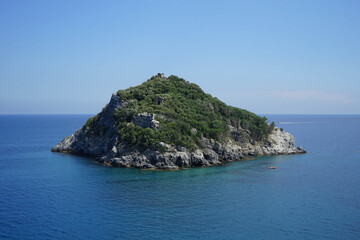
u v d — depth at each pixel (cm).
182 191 8825
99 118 15638
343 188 9238
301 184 9688
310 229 6425
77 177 10262
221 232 6247
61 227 6384
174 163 11750
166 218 6869
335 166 12656
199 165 12206
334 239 6016
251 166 12469
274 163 13212
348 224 6650
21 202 7812
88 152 14725
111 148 13025
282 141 16688
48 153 15450
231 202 7944
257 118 16938
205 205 7706
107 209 7356
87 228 6347
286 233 6234
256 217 7000
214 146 13425
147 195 8419
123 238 5950
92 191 8744
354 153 16712
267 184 9662
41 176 10419
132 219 6794
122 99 14162
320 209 7494
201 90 17375
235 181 9981
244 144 15188
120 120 13212
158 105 13700
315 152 17025
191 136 12756
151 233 6156
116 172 10956
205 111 15025
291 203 7906
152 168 11419
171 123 12619
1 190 8806
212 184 9600
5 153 15500
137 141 12056
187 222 6681
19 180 9894
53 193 8544
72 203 7744
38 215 6981
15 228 6325
